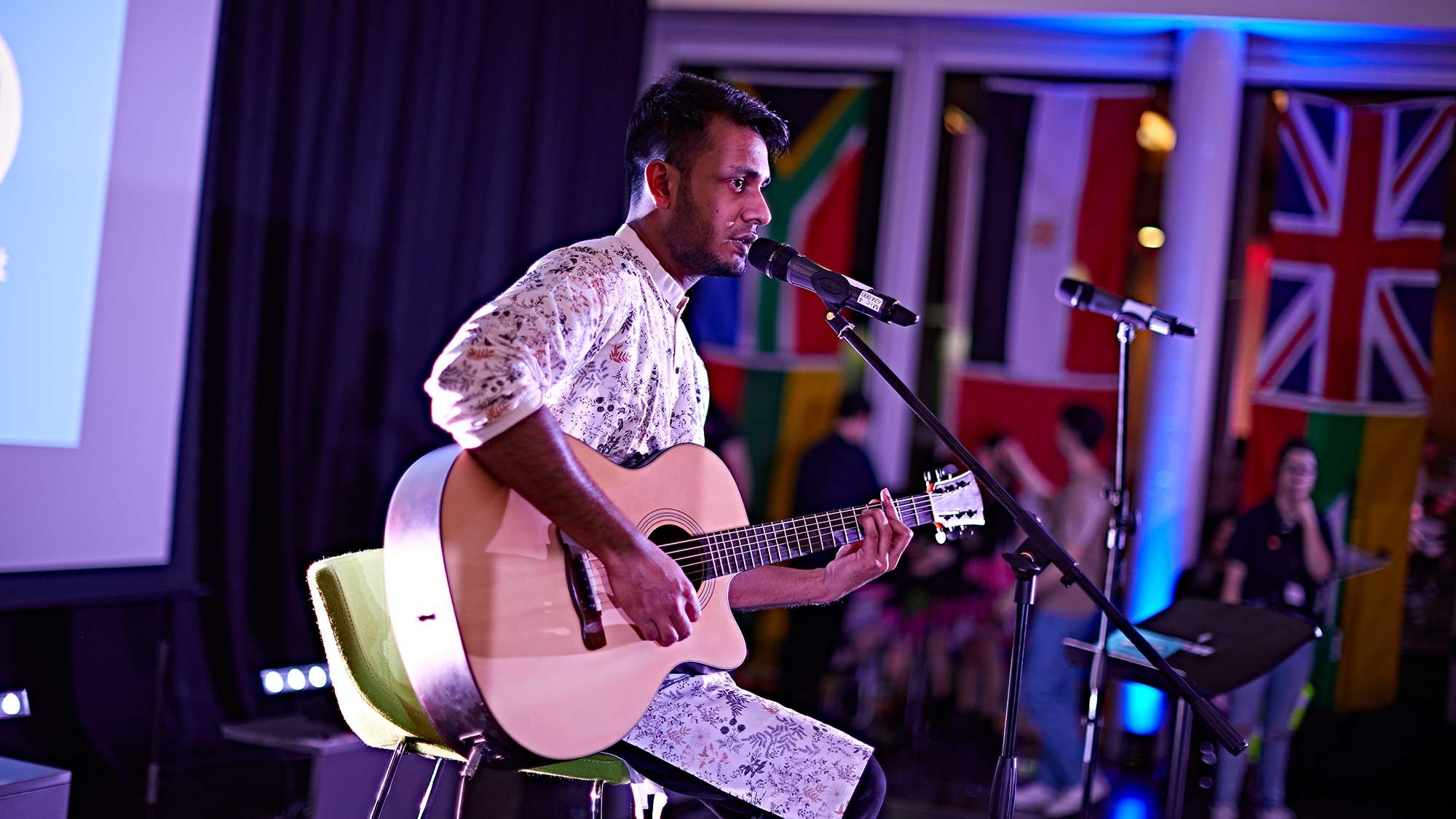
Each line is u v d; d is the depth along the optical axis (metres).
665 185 1.92
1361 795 4.86
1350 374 5.17
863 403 5.25
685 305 2.01
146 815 3.18
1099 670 2.79
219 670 3.71
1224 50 5.09
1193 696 1.84
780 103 5.73
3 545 2.83
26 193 2.83
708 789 1.85
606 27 4.88
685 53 5.79
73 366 2.96
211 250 3.53
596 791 2.24
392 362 4.10
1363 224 5.21
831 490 5.21
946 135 5.61
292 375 3.80
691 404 2.02
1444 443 5.05
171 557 3.26
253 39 3.54
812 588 2.03
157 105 3.13
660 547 1.87
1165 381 5.04
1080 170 5.47
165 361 3.20
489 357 1.60
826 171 5.66
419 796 3.01
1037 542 1.92
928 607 5.18
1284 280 5.27
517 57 4.50
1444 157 5.13
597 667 1.74
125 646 3.51
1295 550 4.45
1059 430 5.34
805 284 1.98
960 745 5.06
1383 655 5.00
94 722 3.43
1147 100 5.43
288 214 3.72
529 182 4.60
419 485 1.71
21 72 2.80
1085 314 5.41
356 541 4.05
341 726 3.01
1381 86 5.20
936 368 5.55
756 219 1.94
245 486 3.68
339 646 1.95
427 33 4.13
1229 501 5.29
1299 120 5.30
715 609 1.91
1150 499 5.00
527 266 4.60
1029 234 5.50
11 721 3.25
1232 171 5.13
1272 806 4.23
